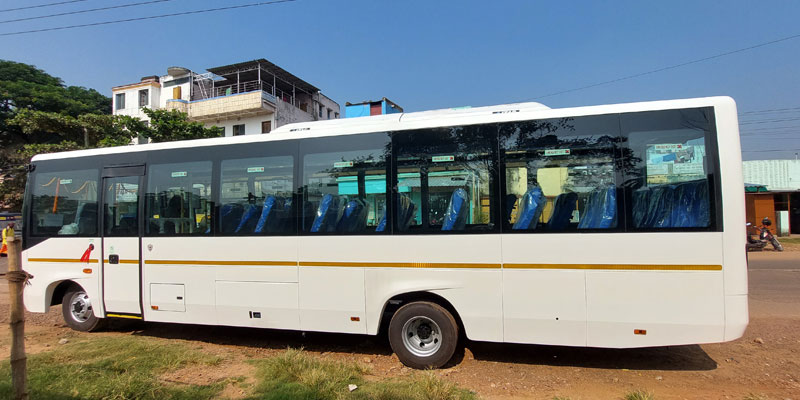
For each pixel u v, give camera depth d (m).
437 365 4.52
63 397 3.75
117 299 5.73
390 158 4.75
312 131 5.06
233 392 3.93
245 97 28.78
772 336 5.49
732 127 4.01
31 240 6.23
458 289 4.47
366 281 4.72
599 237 4.17
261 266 5.10
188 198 5.50
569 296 4.22
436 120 4.68
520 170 4.42
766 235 15.48
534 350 5.14
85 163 6.05
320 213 4.94
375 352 5.22
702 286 3.96
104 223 5.86
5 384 3.98
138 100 33.69
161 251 5.53
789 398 3.75
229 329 6.39
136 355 4.96
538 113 4.43
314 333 6.11
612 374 4.39
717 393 3.89
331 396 3.74
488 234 4.41
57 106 31.34
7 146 27.86
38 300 6.15
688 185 4.05
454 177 4.57
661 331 4.04
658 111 4.16
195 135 21.38
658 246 4.04
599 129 4.27
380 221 4.73
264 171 5.20
